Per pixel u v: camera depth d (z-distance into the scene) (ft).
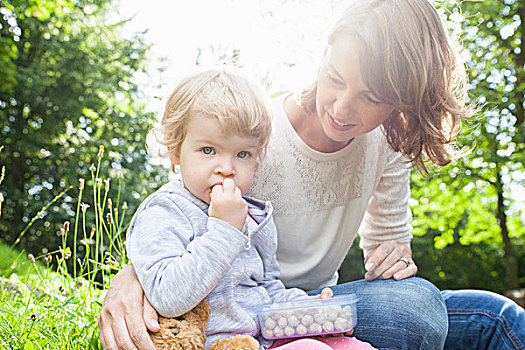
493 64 39.22
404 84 5.30
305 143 6.58
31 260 7.23
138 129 45.37
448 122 5.92
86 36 46.19
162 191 5.40
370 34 5.06
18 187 43.98
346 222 6.95
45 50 44.93
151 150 5.76
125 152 43.98
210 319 5.00
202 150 5.20
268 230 5.72
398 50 5.16
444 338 5.64
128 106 46.93
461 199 44.86
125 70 47.60
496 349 6.07
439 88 5.58
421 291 5.68
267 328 5.03
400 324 5.48
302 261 6.86
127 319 4.65
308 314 5.01
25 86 42.75
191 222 5.18
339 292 6.06
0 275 9.71
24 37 44.91
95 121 45.42
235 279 5.21
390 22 5.16
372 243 7.42
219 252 4.64
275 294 5.64
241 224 4.84
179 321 4.68
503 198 41.47
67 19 46.11
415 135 6.05
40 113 44.93
